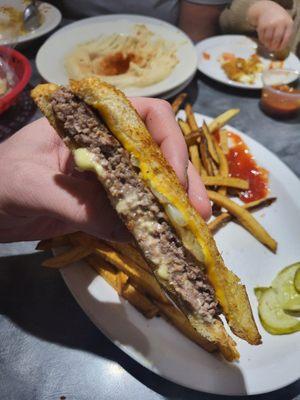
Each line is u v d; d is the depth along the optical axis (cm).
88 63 40
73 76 39
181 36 44
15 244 27
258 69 44
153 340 21
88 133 18
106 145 18
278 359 21
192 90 42
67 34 43
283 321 23
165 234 18
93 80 19
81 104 19
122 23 46
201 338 20
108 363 22
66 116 18
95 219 19
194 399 21
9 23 40
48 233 24
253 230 28
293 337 22
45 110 19
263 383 20
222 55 46
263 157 33
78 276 23
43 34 45
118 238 20
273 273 27
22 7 44
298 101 38
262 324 23
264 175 32
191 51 42
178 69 40
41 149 23
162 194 18
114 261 23
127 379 21
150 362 20
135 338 21
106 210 19
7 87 35
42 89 19
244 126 38
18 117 36
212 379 20
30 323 23
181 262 18
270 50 47
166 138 23
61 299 24
